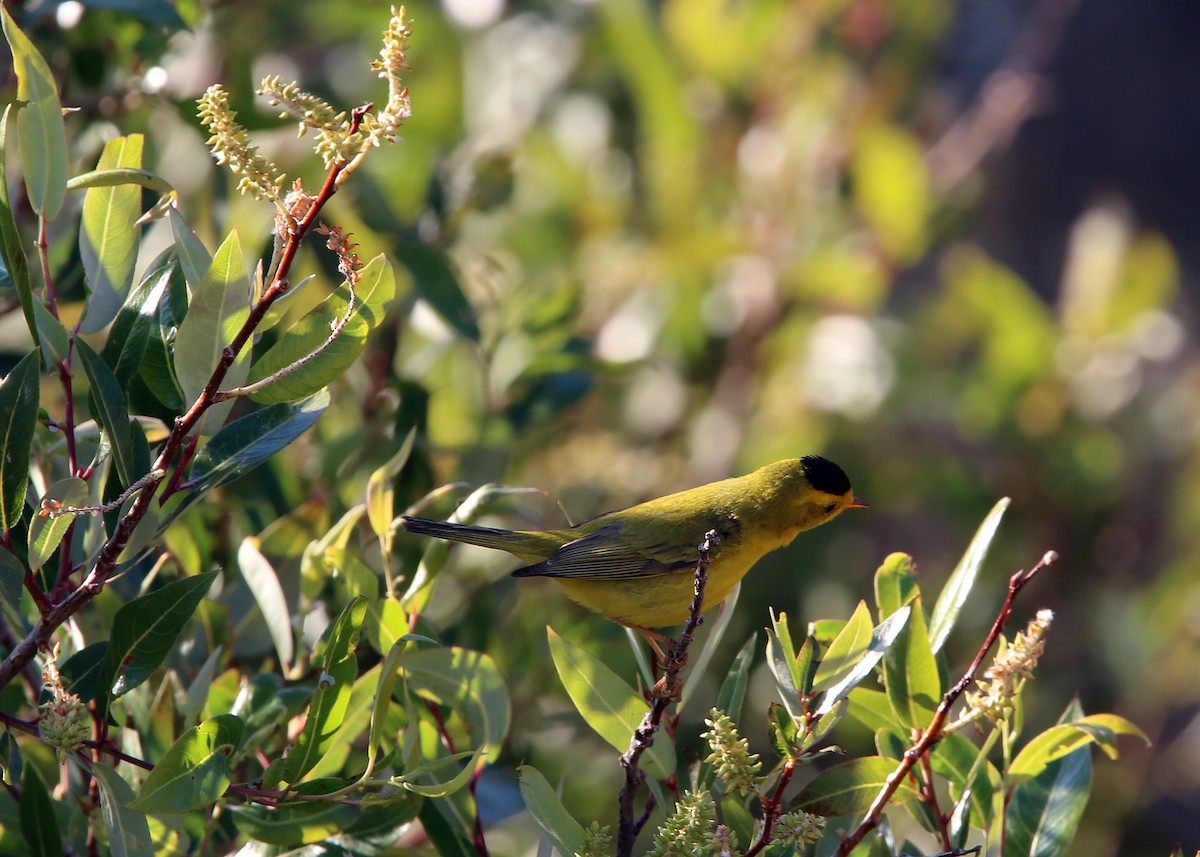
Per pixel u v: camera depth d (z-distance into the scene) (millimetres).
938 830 6789
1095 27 28375
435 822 7418
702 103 17250
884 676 7008
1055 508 16562
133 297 6484
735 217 17156
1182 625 16062
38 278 9008
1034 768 6895
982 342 18328
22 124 6035
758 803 7383
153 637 6035
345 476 10648
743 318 17047
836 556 15273
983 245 27844
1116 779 16328
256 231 11305
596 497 15070
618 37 16109
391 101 5086
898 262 17062
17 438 5805
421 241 11375
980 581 16188
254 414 6391
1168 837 16281
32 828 6223
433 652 7328
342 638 6000
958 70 25641
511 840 11125
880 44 17234
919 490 16375
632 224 16969
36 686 7746
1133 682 15945
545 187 16625
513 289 12898
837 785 6703
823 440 16406
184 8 10797
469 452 10906
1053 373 17016
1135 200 28109
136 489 5414
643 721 6293
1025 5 26016
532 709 11133
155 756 7258
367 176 11195
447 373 12695
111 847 5910
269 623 7699
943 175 19578
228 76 11445
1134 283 17281
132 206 6758
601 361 11781
